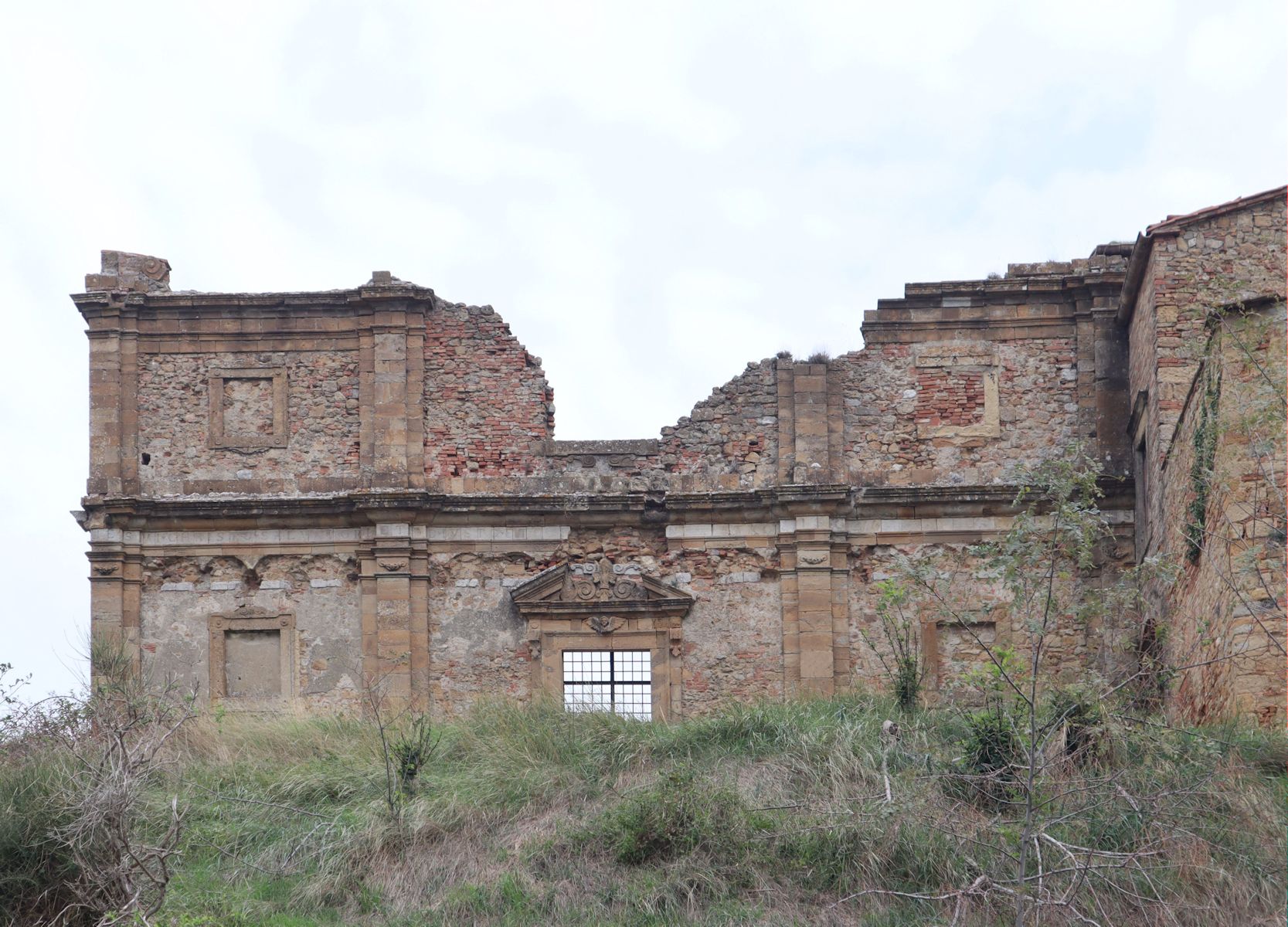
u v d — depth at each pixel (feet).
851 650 100.94
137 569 102.58
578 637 101.96
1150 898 62.59
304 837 74.54
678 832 71.10
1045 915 62.69
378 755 84.17
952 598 100.53
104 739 69.97
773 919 65.87
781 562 102.12
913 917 64.95
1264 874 63.00
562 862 71.26
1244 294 90.89
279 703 99.86
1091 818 66.13
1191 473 82.17
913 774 72.23
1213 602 78.38
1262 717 73.51
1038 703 72.18
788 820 71.56
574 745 84.33
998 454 102.94
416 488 102.78
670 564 102.94
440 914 68.28
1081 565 70.74
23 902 64.34
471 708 99.14
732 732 84.48
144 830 72.84
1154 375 93.20
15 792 66.39
